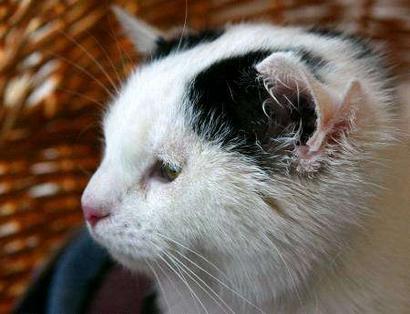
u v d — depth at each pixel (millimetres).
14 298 597
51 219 611
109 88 563
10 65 540
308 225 405
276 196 400
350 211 408
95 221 416
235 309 441
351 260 425
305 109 388
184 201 403
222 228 404
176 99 406
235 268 417
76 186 614
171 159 404
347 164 398
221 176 400
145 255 415
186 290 442
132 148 407
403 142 427
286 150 398
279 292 425
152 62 439
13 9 536
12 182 591
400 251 434
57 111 585
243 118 398
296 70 372
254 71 392
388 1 617
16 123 571
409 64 572
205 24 604
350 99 381
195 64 415
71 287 528
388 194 423
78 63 570
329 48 434
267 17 608
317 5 615
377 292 434
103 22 564
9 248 598
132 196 411
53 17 546
